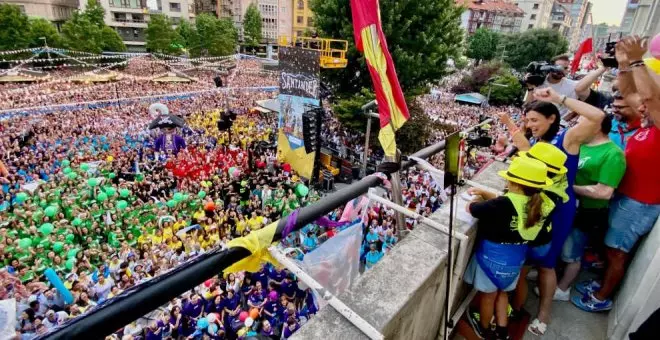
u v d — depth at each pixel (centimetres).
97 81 3575
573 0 9344
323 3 2206
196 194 1577
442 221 296
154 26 5459
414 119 2203
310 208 210
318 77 1391
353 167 2067
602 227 342
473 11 8956
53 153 1933
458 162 237
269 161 1930
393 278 226
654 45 239
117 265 1053
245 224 1327
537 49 5412
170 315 820
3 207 1419
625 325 288
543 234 297
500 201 265
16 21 4188
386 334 194
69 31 4697
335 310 193
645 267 294
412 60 2044
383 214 1210
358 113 2117
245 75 4703
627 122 389
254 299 859
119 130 2416
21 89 3077
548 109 303
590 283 373
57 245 1130
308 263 288
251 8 7056
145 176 1752
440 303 273
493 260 276
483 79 4481
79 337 122
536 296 378
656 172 296
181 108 3056
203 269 158
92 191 1551
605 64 471
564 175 286
